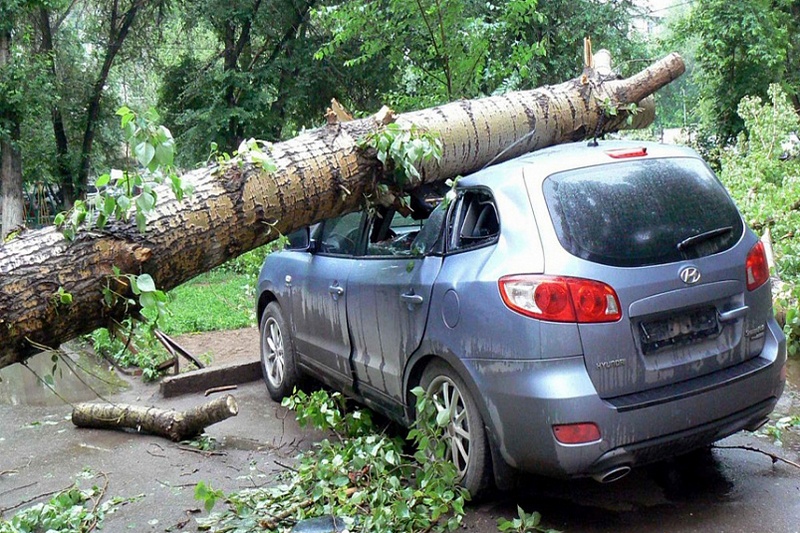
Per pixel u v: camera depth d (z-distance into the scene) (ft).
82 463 16.38
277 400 20.31
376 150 14.35
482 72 27.50
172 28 81.92
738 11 70.49
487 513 12.31
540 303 10.93
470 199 13.11
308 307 17.97
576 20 57.77
